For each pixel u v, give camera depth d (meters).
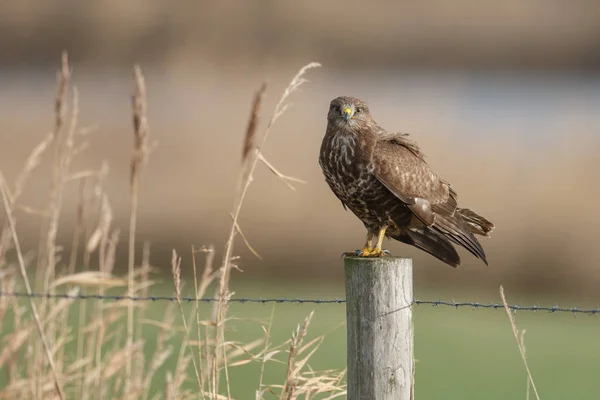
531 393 11.65
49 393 7.26
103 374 7.32
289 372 6.10
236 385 10.95
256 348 12.17
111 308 7.64
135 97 7.45
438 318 15.16
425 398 11.46
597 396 11.47
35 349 7.62
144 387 7.44
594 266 16.78
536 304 15.94
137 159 7.54
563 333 14.52
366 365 5.57
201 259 16.98
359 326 5.58
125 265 16.95
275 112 6.50
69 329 7.77
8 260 15.81
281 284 16.19
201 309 13.53
